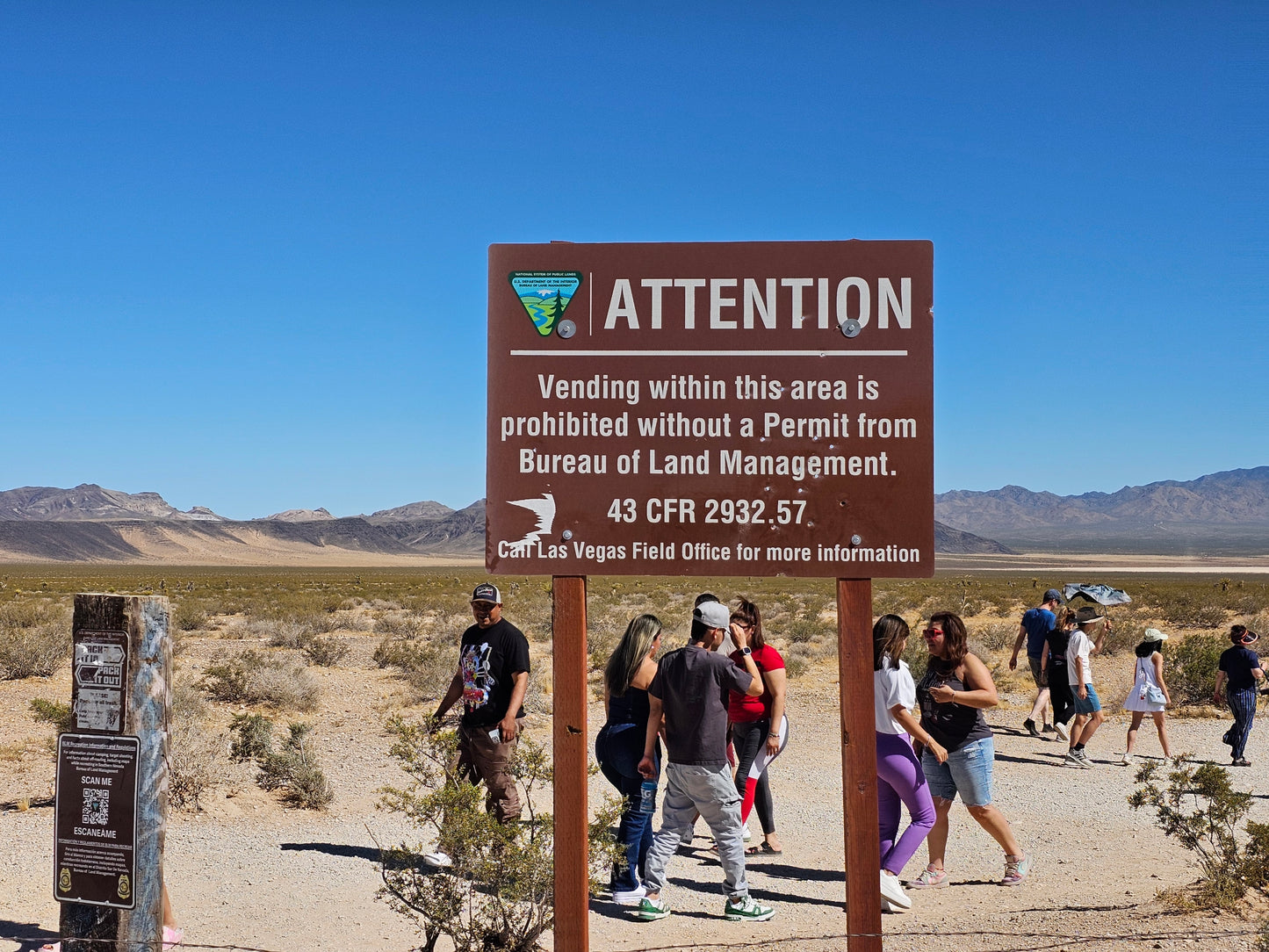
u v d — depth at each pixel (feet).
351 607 147.23
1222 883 21.21
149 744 13.62
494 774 23.58
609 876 23.95
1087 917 20.71
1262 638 94.58
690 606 130.52
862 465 15.15
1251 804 32.71
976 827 30.17
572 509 15.38
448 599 156.66
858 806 14.65
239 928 20.42
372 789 33.01
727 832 21.67
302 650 79.46
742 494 15.25
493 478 15.51
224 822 28.68
